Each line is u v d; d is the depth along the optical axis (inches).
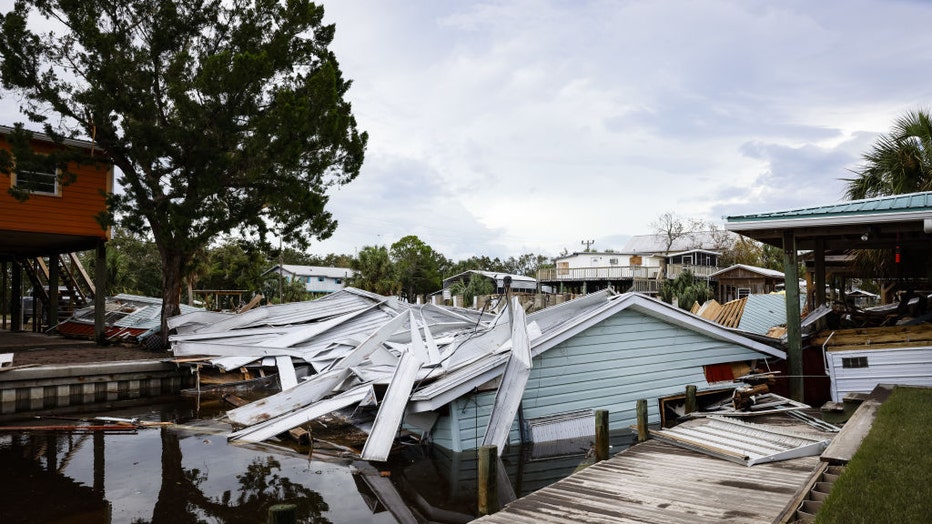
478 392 417.4
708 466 287.3
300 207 804.6
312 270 2716.5
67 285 1130.0
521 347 423.5
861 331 496.1
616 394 477.4
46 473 366.0
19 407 569.9
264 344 711.7
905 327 478.9
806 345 530.9
